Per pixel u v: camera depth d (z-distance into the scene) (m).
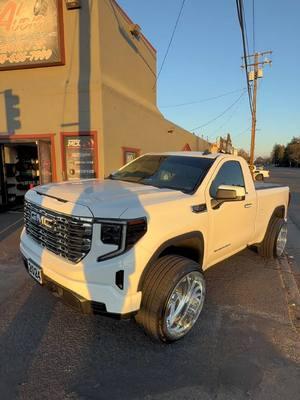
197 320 3.59
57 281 2.87
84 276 2.70
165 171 4.15
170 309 2.98
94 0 10.05
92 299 2.69
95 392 2.49
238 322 3.59
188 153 4.54
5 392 2.46
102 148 10.20
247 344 3.18
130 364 2.83
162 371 2.75
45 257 3.04
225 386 2.60
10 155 11.45
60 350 2.99
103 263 2.65
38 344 3.07
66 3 9.92
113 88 10.97
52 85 10.33
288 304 4.06
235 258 5.81
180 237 3.14
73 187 3.47
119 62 12.12
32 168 12.07
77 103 10.16
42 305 3.80
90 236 2.67
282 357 2.99
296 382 2.67
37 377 2.63
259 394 2.52
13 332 3.25
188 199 3.37
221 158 4.20
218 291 4.39
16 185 11.78
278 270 5.24
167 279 2.89
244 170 4.64
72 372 2.71
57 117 10.36
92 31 10.17
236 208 4.18
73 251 2.78
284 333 3.40
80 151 10.35
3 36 10.32
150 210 2.88
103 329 3.35
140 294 2.83
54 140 10.46
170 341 3.10
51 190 3.31
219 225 3.82
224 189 3.62
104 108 10.23
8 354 2.91
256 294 4.33
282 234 5.91
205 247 3.60
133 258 2.70
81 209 2.73
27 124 10.59
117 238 2.65
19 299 3.95
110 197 2.96
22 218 9.10
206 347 3.11
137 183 4.02
